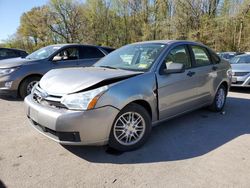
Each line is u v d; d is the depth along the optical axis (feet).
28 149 12.19
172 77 13.87
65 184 9.46
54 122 10.59
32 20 153.07
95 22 141.79
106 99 10.93
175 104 14.34
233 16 101.55
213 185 9.44
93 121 10.67
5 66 21.84
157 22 120.57
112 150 12.25
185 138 13.87
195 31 103.14
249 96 25.61
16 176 9.91
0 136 13.71
